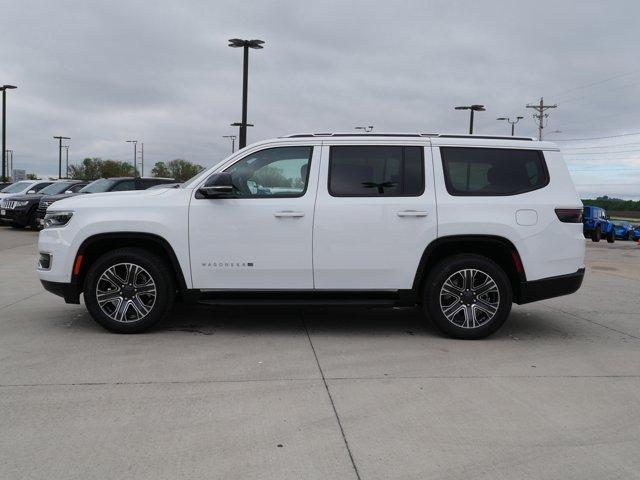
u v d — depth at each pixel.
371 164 5.82
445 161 5.84
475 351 5.45
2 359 4.96
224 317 6.77
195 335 5.89
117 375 4.57
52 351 5.21
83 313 6.81
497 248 5.93
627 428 3.70
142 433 3.53
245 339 5.77
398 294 5.80
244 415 3.82
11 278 9.59
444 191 5.77
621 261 15.64
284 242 5.70
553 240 5.78
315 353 5.29
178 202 5.74
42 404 3.96
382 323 6.58
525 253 5.74
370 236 5.70
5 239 17.27
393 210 5.70
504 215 5.72
